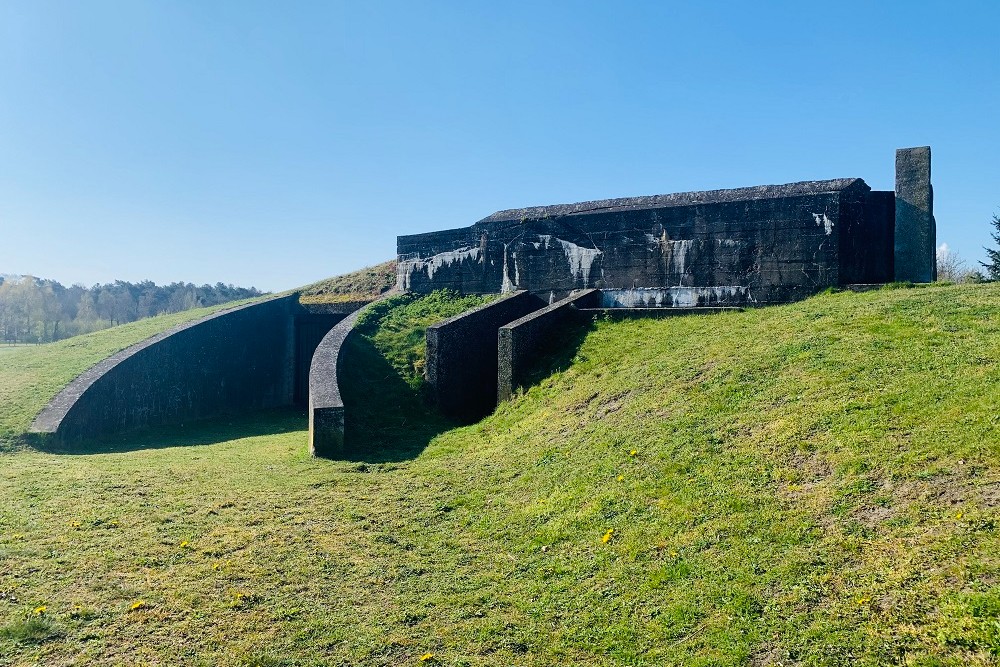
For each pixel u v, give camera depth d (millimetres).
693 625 5457
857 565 5539
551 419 12555
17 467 11469
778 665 4742
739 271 17703
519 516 8672
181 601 6758
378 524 8984
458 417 16266
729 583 5824
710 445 8750
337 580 7316
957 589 4836
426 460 12258
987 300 11734
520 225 21500
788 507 6754
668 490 7902
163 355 17891
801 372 10195
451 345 16719
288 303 24250
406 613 6539
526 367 15859
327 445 12773
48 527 8484
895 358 9664
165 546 8078
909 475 6543
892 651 4516
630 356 14328
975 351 9164
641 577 6398
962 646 4344
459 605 6641
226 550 8031
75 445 14031
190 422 18547
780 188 18172
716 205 18078
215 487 10500
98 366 16094
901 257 17859
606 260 19797
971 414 7277
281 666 5699
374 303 21750
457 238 22844
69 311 87375
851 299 14461
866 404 8375
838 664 4574
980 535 5309
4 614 6375
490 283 22094
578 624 5949
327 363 15555
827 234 16578
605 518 7797
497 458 11383
